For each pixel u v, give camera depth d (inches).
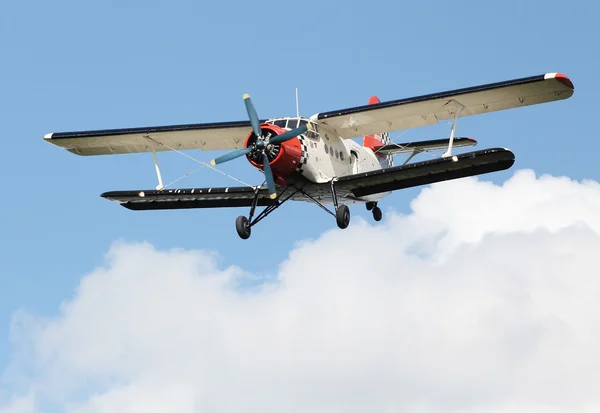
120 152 3659.0
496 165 3127.5
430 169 3169.3
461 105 3218.5
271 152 3171.8
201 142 3560.5
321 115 3309.5
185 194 3479.3
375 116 3321.9
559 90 3093.0
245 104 3166.8
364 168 3644.2
